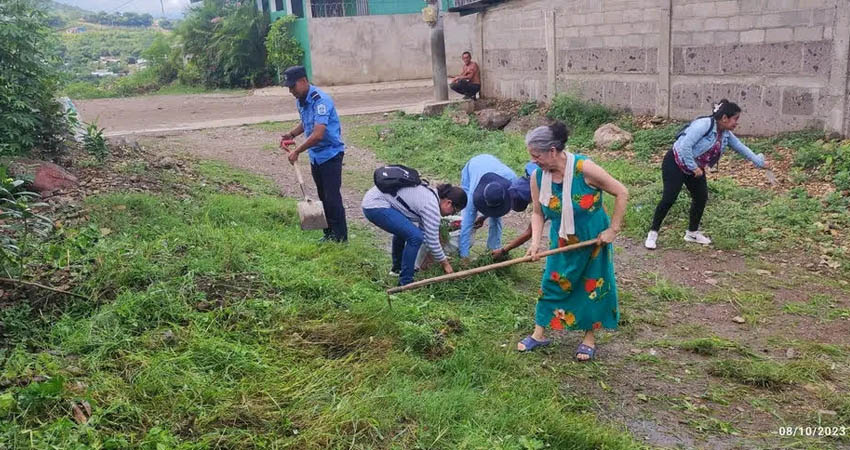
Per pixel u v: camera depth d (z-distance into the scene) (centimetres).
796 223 798
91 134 956
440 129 1409
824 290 643
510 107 1664
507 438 371
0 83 809
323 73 2480
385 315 490
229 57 2673
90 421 343
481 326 527
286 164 1162
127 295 473
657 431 410
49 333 439
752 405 441
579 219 464
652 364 491
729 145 727
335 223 696
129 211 690
